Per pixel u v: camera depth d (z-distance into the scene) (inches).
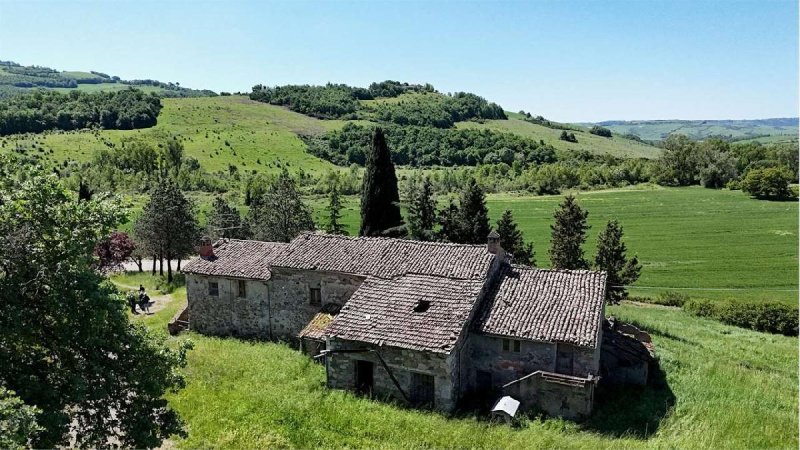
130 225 2783.0
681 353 1364.4
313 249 1310.3
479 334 1005.8
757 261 2815.0
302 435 775.7
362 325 1000.2
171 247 2079.2
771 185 4441.4
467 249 1210.0
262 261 1358.3
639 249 3112.7
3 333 490.0
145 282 2108.8
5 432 398.3
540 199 4675.2
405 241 1278.3
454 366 943.7
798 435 871.7
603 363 1101.1
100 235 560.4
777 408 1011.9
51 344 545.6
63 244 530.6
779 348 1582.2
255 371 1034.7
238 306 1341.0
